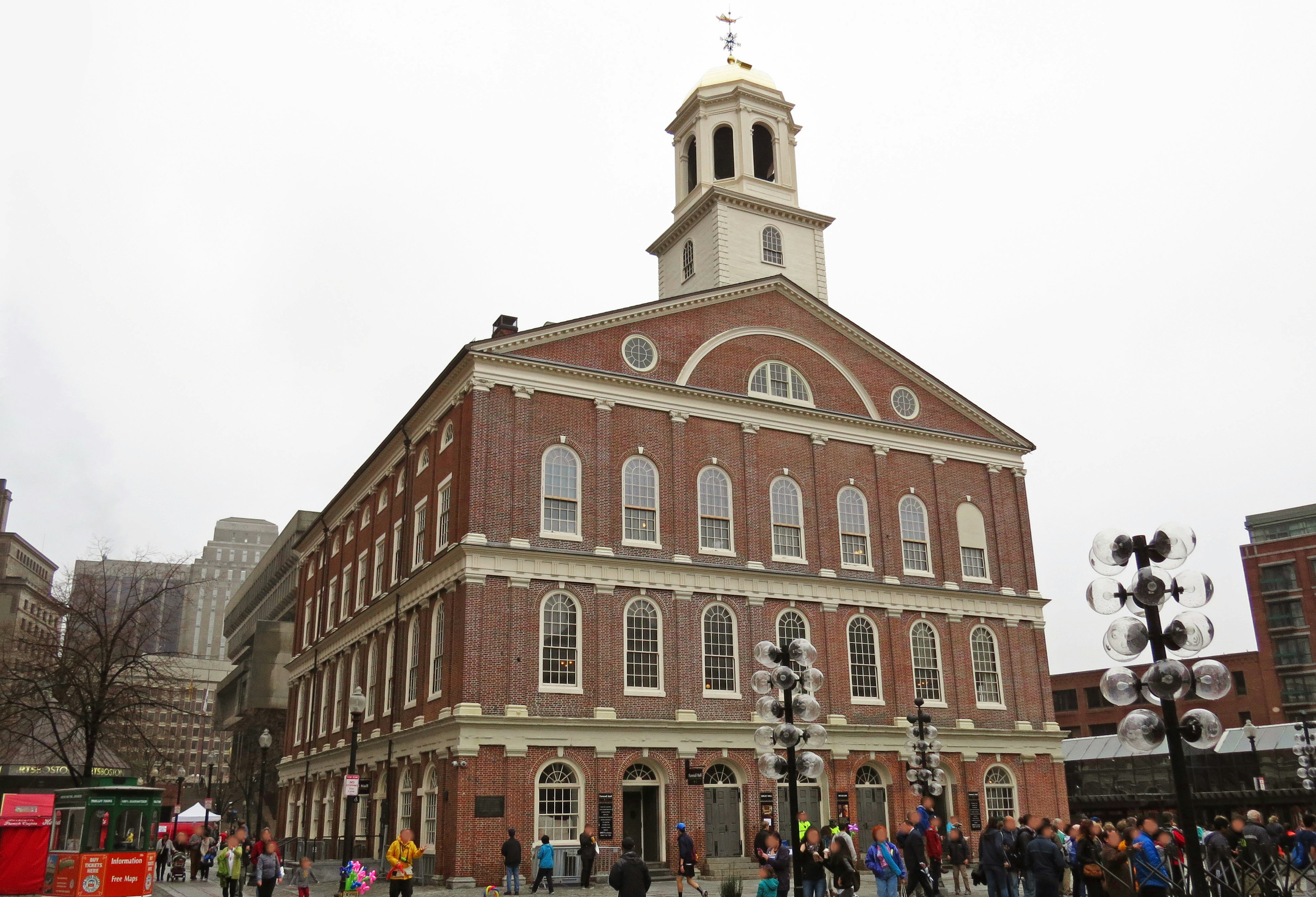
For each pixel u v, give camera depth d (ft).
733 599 139.13
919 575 155.94
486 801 116.16
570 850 116.88
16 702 176.14
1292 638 315.17
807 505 149.89
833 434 155.22
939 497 161.99
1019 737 153.99
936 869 89.20
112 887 97.30
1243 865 68.08
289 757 208.54
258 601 387.14
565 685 125.08
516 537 127.44
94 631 188.75
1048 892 66.28
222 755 404.98
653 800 129.18
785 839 133.49
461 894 106.93
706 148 182.50
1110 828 68.23
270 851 87.51
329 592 198.49
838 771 138.41
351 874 100.73
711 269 172.96
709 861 126.82
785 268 176.45
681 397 144.25
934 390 167.94
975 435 169.17
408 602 143.64
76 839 99.04
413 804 131.13
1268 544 325.42
